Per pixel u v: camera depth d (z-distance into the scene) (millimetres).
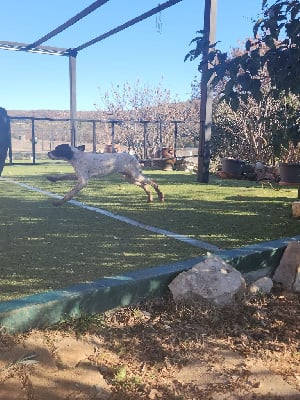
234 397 1538
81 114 17828
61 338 1779
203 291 2199
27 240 3152
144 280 2178
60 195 5668
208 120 7043
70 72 11867
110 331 1909
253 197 5672
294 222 3980
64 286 2150
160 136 12320
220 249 2959
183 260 2607
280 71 2049
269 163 9281
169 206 4844
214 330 1996
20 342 1688
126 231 3523
